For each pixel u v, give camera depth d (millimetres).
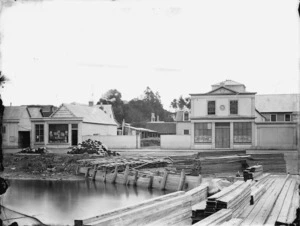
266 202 11430
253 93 33594
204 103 34812
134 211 7949
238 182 12953
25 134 38938
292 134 31984
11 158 30656
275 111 40094
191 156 27172
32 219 13859
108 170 26281
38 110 38688
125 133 48469
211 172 22844
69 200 18656
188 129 42375
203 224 7375
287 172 22469
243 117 33625
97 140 37906
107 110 49406
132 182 24172
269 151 30516
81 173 28578
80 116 38031
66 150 36469
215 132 34531
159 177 22625
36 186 23438
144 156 29953
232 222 7723
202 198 12594
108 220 7180
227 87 34500
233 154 27453
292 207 10211
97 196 19906
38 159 30578
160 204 8875
